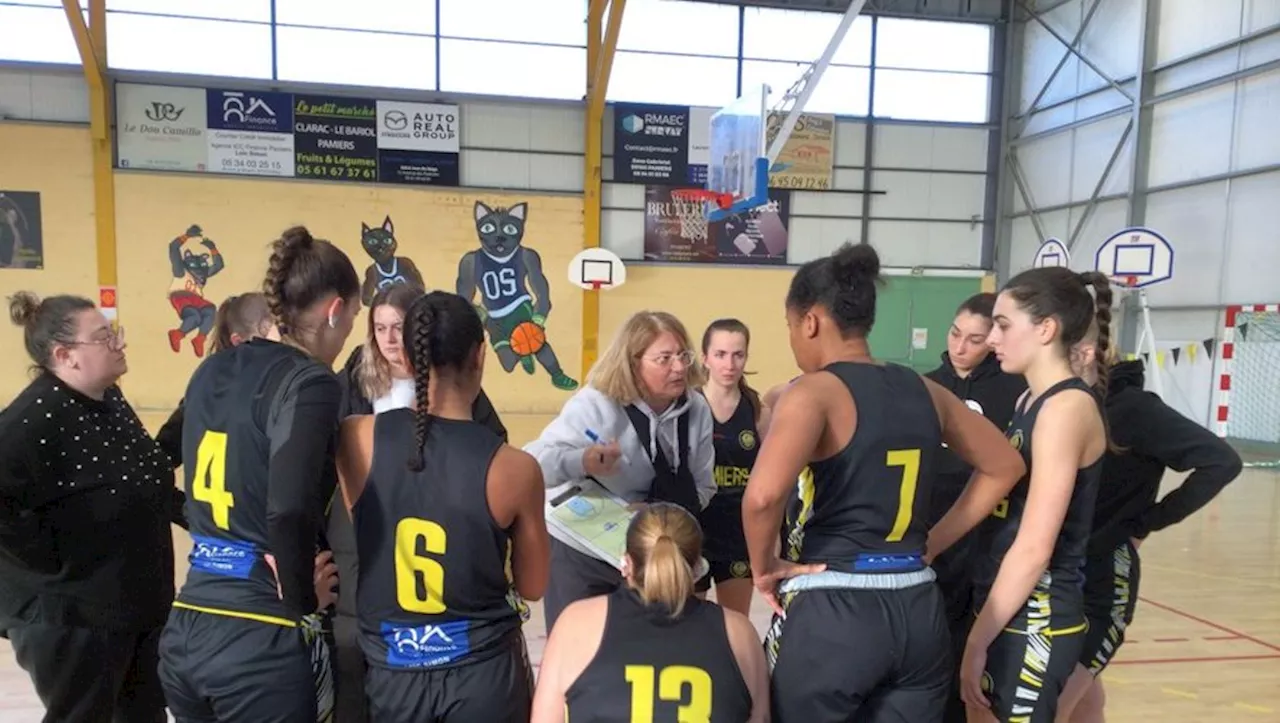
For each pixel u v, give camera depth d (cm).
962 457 174
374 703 150
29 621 186
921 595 158
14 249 1004
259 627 148
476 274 1120
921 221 1234
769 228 1191
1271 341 902
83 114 1011
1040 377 175
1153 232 851
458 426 149
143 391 1045
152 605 200
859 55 1189
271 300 160
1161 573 479
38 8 986
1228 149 929
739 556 274
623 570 162
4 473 176
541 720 153
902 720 159
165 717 209
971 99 1234
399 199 1092
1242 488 744
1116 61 1066
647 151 1152
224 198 1048
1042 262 974
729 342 280
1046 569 169
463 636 148
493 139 1112
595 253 1086
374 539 147
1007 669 170
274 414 147
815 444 155
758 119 854
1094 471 169
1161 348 1020
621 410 231
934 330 1244
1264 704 311
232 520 150
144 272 1036
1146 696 316
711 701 147
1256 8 892
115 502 191
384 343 211
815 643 154
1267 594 443
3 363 1001
